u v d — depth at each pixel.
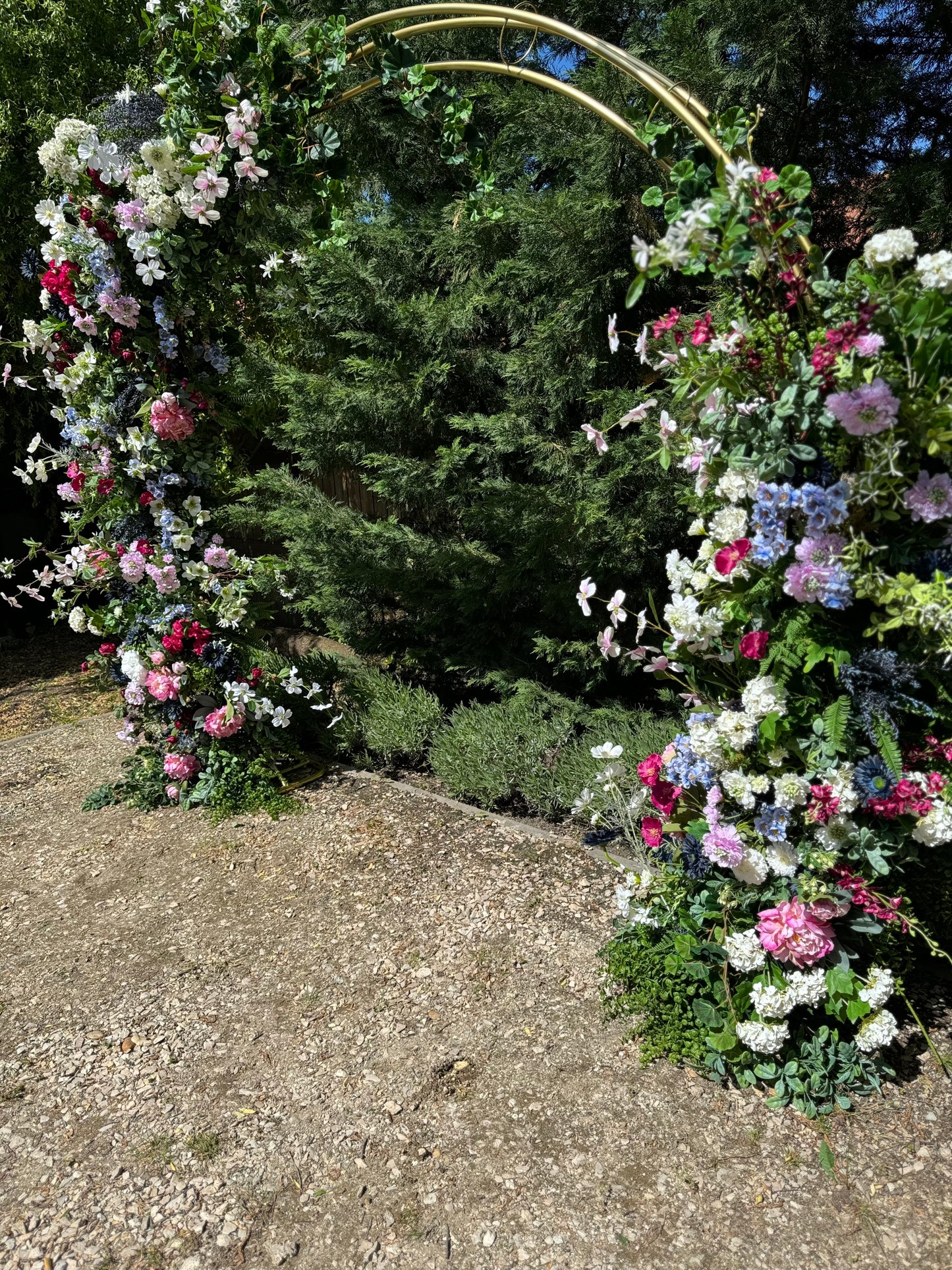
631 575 4.24
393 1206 2.00
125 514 3.90
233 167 3.29
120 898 3.38
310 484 5.38
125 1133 2.24
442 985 2.75
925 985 2.66
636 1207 1.96
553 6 4.44
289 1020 2.64
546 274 4.04
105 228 3.49
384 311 4.56
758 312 2.08
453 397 4.74
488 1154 2.12
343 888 3.34
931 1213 1.91
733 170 1.87
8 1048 2.57
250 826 3.89
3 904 3.39
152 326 3.67
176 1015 2.68
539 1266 1.84
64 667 7.17
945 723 2.09
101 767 4.84
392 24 4.64
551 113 3.95
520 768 3.91
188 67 3.16
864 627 2.11
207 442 3.95
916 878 2.50
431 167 5.06
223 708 4.06
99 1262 1.89
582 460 4.11
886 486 1.88
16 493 8.13
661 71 3.72
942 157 3.80
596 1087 2.32
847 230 4.29
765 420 2.01
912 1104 2.22
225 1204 2.02
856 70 3.84
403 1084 2.36
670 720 4.09
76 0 6.31
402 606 5.50
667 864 2.58
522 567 4.16
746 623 2.27
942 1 3.79
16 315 6.73
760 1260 1.83
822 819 2.13
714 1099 2.27
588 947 2.89
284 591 4.25
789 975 2.21
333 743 4.50
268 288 4.85
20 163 6.27
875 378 1.83
